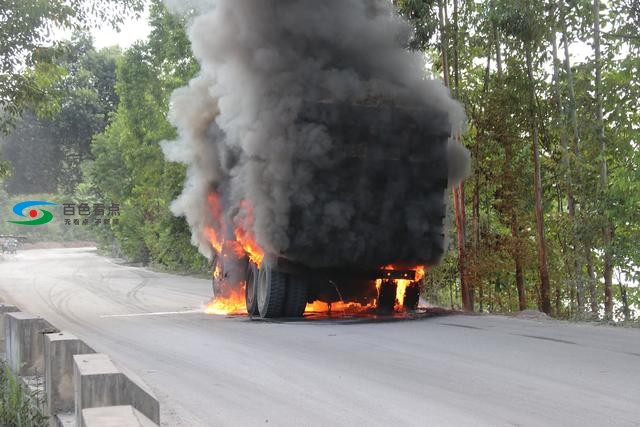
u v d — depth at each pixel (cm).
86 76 7538
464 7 2050
